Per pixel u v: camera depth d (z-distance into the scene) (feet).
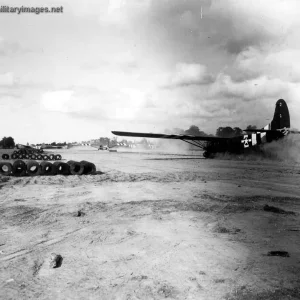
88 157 125.49
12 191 32.42
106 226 18.06
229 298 9.33
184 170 58.95
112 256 13.07
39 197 28.50
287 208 23.26
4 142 349.41
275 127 94.17
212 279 10.70
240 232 16.72
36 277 10.98
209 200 26.58
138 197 28.32
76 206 24.03
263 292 9.71
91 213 21.57
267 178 44.55
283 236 15.99
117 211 22.18
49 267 11.87
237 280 10.61
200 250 13.79
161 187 35.32
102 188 34.65
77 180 42.19
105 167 67.10
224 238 15.64
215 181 41.32
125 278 10.83
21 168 46.37
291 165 73.05
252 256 12.98
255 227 17.71
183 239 15.47
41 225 18.34
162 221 19.20
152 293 9.68
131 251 13.70
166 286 10.17
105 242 15.03
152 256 13.05
